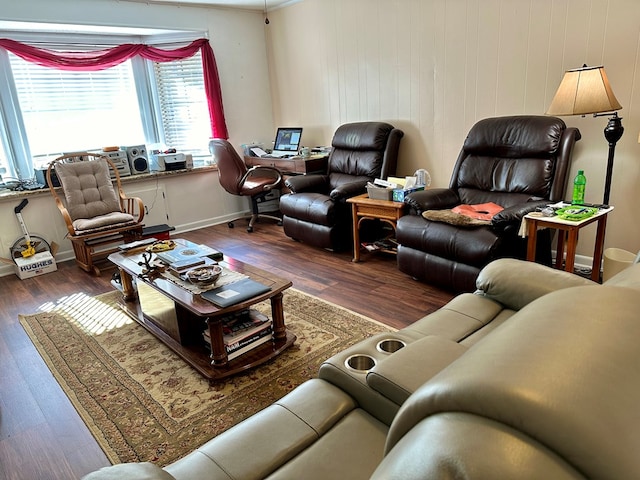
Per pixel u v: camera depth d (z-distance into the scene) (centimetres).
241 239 457
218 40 495
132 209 423
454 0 354
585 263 326
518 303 179
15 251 393
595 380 58
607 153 301
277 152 512
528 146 305
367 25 421
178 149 512
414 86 399
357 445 115
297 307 291
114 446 177
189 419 190
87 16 412
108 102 466
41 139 434
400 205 328
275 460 112
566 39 304
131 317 286
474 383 59
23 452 177
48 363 239
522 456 52
